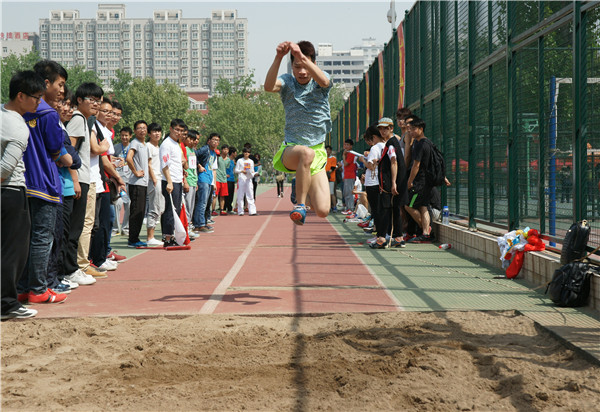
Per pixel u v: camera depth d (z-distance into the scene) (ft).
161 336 15.48
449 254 31.78
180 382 12.35
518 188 26.55
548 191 23.50
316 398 11.33
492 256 27.22
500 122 28.68
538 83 24.17
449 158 37.93
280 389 11.80
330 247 35.22
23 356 14.05
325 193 18.60
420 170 35.04
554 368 12.89
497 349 14.34
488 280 23.58
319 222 54.70
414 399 11.19
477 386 11.87
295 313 17.81
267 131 314.14
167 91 348.79
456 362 13.26
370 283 23.00
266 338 15.42
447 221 36.32
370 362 13.24
